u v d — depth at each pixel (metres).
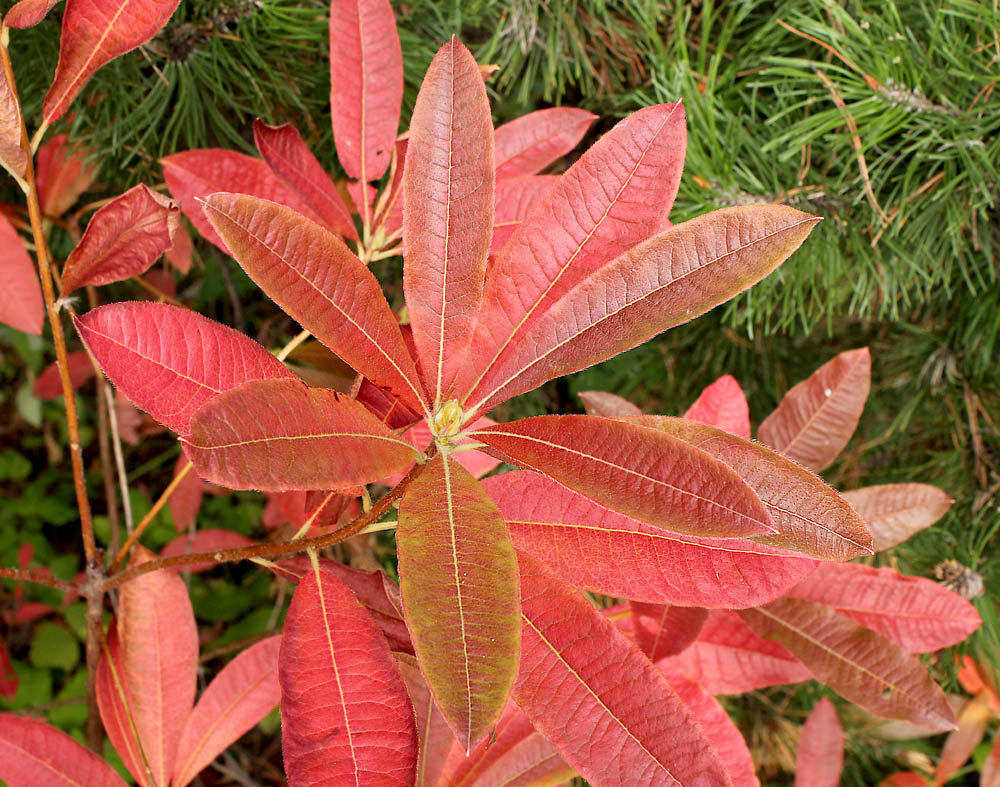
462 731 0.34
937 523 0.66
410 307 0.39
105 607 0.92
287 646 0.39
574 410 0.79
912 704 0.48
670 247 0.37
